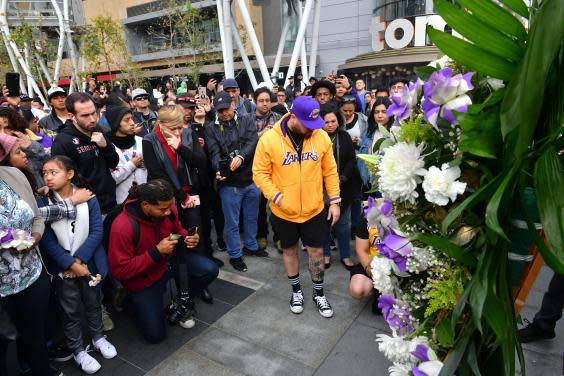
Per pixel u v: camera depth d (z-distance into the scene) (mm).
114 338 2867
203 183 3619
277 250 4270
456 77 926
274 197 2863
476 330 1049
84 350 2609
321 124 2688
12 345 2600
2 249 2053
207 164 3895
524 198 962
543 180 866
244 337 2805
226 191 3727
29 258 2176
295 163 2832
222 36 9336
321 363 2502
